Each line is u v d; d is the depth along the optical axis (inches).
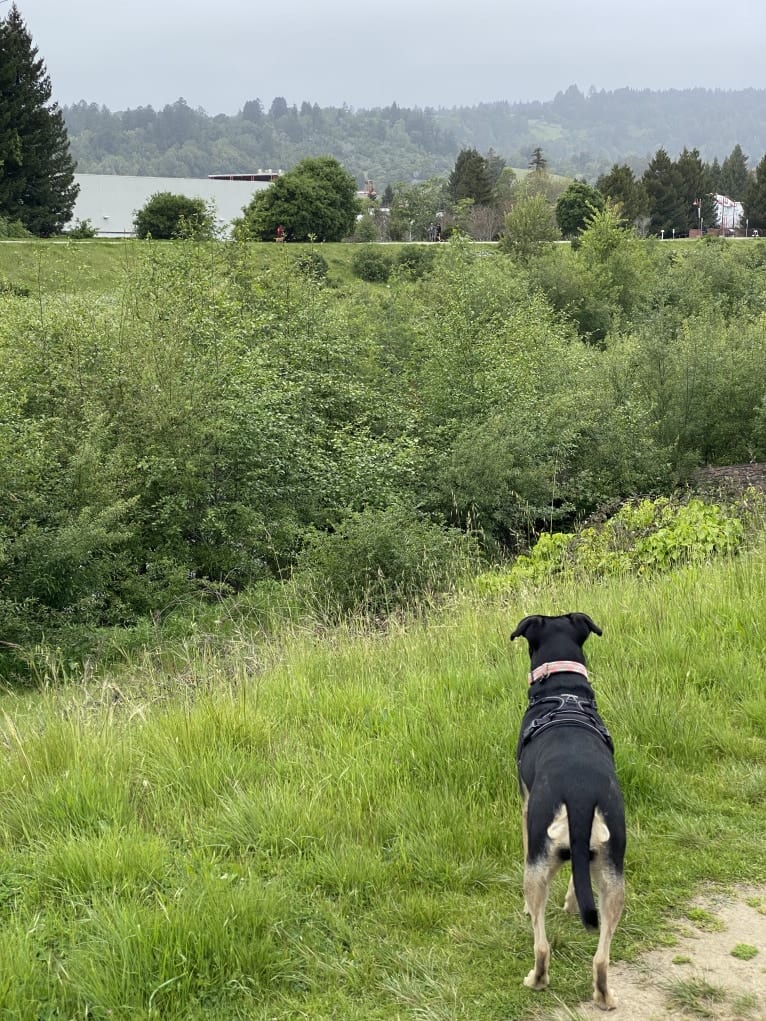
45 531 478.6
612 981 157.6
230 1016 152.5
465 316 918.4
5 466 478.0
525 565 490.6
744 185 5659.5
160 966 157.5
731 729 248.7
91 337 644.1
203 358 647.1
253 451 615.5
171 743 243.9
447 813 205.8
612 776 155.9
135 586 514.9
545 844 150.5
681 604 327.9
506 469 685.9
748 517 507.8
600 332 1707.7
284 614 471.5
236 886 179.8
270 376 690.8
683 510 497.0
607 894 148.6
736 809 212.1
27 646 438.6
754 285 1692.9
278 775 225.8
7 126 2442.2
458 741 234.4
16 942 162.7
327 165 2657.5
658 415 884.6
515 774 221.9
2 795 229.0
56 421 566.9
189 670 337.7
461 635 326.3
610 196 3644.2
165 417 588.4
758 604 320.2
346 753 235.6
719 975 157.8
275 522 605.0
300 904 179.3
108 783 219.3
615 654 290.0
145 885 182.4
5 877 189.8
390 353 1009.5
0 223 2166.6
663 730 242.2
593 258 1977.1
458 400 807.1
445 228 3321.9
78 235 2223.2
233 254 981.2
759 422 866.8
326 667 313.0
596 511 743.1
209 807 216.2
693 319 963.3
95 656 440.8
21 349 655.8
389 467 673.0
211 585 528.7
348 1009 153.3
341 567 506.6
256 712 263.0
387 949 167.3
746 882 184.9
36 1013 149.0
